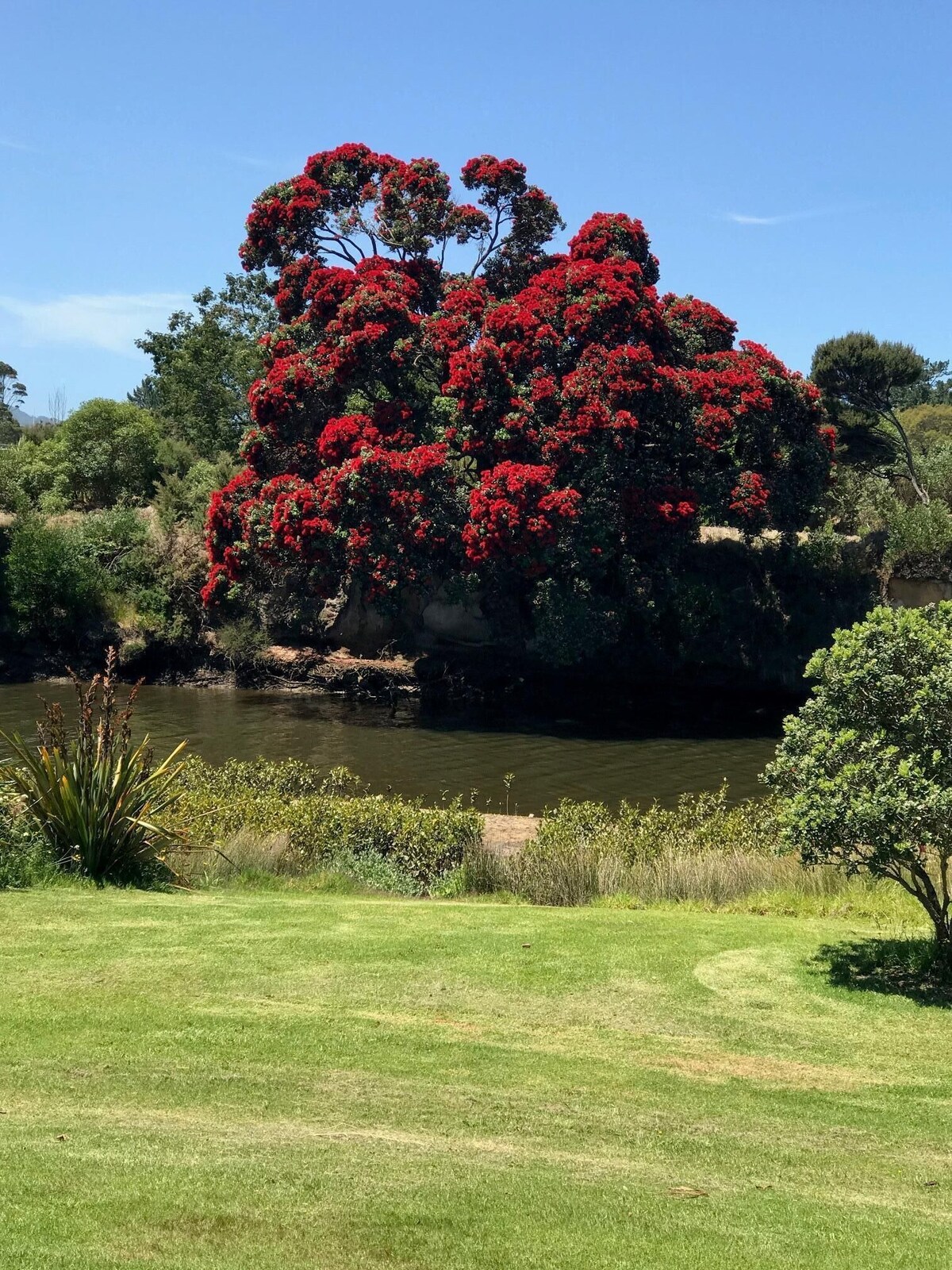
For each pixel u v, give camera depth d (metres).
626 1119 6.26
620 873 13.17
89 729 12.21
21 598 36.78
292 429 33.22
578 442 29.94
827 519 37.94
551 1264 4.36
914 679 8.68
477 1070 6.89
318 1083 6.54
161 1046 6.98
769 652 34.00
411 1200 4.87
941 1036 7.76
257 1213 4.62
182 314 50.81
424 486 30.09
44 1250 4.07
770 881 12.77
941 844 8.45
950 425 62.41
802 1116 6.43
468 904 11.83
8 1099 5.96
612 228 33.69
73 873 11.70
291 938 9.54
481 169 35.91
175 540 38.47
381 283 33.09
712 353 35.03
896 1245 4.76
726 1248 4.61
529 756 26.44
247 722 30.02
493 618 35.16
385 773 24.27
